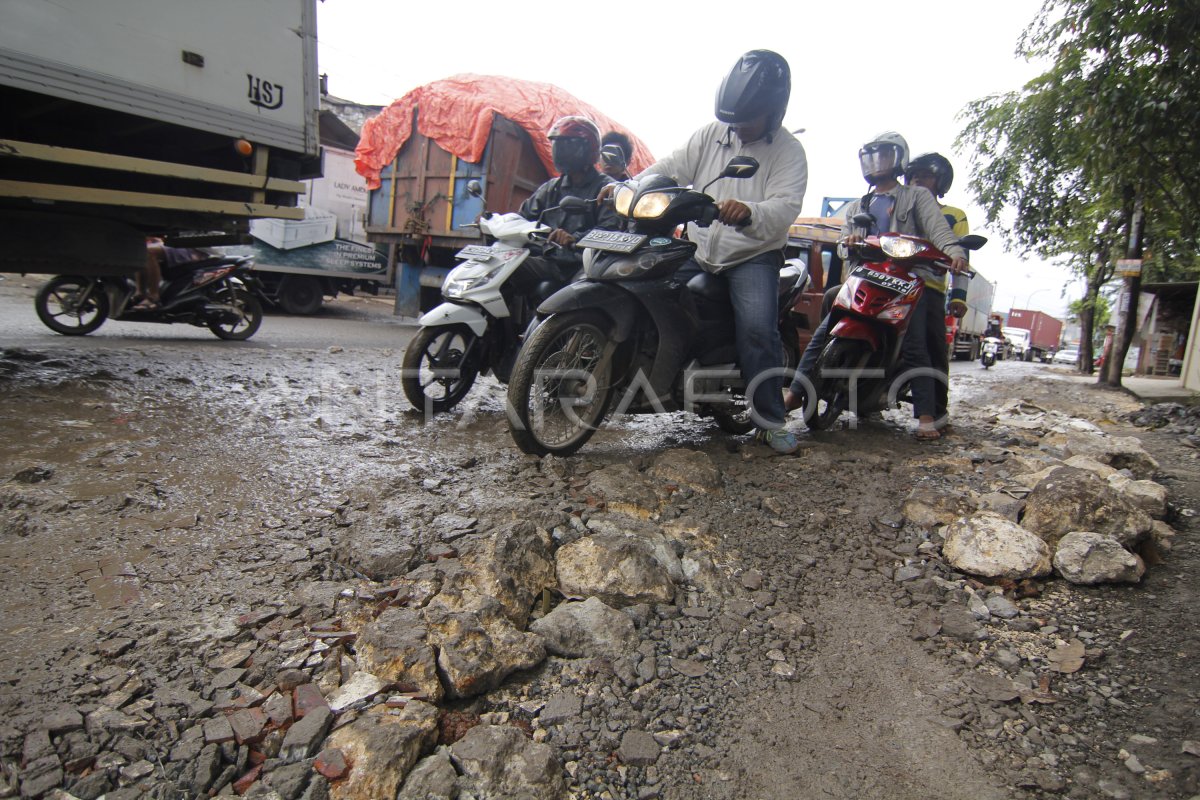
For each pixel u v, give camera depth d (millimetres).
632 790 1514
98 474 2725
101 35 4094
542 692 1778
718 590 2318
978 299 20281
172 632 1773
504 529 2268
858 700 1874
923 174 4707
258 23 4926
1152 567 2633
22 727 1437
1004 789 1589
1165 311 15555
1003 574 2480
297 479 2855
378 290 13883
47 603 1857
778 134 3613
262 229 11531
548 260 4301
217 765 1406
